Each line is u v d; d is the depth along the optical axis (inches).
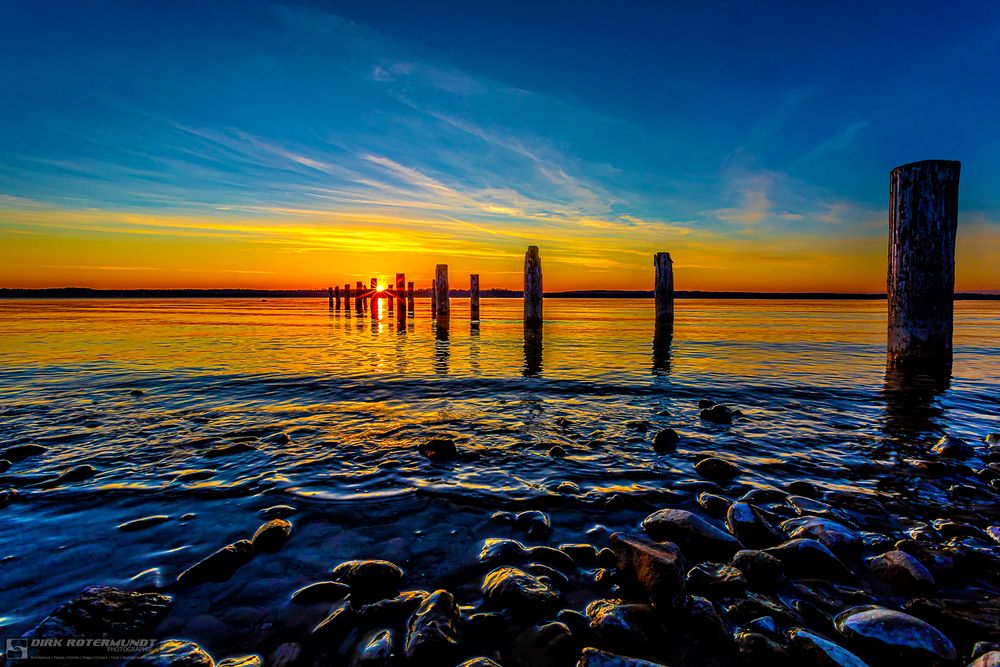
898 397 230.7
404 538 96.5
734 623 71.8
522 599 74.1
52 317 963.3
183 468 134.7
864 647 65.7
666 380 280.8
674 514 100.0
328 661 63.2
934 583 79.8
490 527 101.7
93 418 190.9
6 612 71.4
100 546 91.7
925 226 276.7
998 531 96.9
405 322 901.8
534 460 145.0
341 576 82.4
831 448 156.8
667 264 738.2
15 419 187.9
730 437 169.2
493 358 384.8
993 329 650.2
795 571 85.4
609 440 166.6
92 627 66.9
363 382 273.7
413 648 63.8
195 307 1708.9
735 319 965.8
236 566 84.8
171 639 66.0
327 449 154.2
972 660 62.7
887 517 107.2
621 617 70.2
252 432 172.7
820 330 670.5
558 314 1246.9
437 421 191.5
